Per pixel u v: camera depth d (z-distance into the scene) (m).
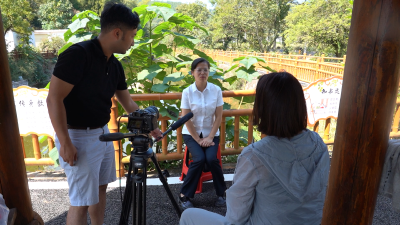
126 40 1.70
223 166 3.59
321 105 3.58
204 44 36.69
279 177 1.03
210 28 36.22
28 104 3.12
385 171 1.07
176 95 3.11
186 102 2.80
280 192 1.05
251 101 3.96
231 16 30.25
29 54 21.56
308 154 1.07
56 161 3.21
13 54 20.00
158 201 2.75
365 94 0.99
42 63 23.00
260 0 29.47
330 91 3.55
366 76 0.97
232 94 3.29
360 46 0.97
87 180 1.79
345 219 1.11
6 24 20.45
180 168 3.57
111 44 1.69
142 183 1.68
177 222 2.43
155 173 3.40
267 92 1.07
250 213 1.15
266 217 1.08
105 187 2.11
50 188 2.99
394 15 0.91
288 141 1.05
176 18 3.76
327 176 1.11
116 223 2.42
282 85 1.05
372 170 1.04
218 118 2.81
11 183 1.75
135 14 1.70
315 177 1.07
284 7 30.09
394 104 1.01
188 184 2.59
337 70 10.41
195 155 2.61
